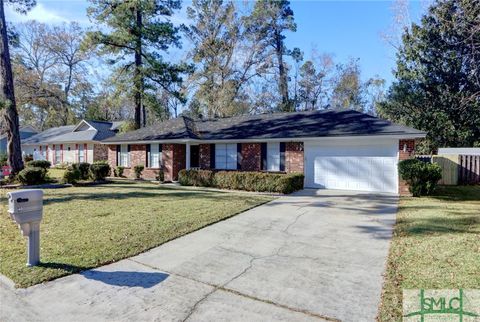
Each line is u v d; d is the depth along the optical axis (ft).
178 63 81.97
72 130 110.11
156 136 61.87
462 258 15.57
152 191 43.52
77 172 51.47
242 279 14.20
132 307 11.73
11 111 50.88
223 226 23.81
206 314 11.17
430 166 38.01
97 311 11.46
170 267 15.69
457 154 53.98
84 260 16.29
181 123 64.85
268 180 42.39
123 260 16.60
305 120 54.34
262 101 108.17
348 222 24.93
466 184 49.83
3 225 23.68
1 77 50.08
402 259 16.02
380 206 31.60
